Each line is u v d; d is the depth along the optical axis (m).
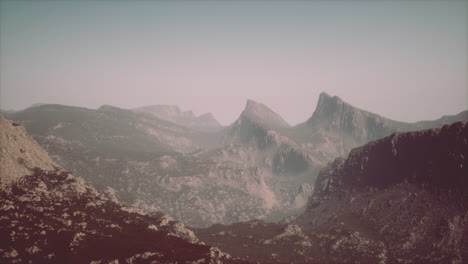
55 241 182.75
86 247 184.38
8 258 160.88
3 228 180.62
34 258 165.25
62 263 166.00
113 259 175.25
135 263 176.88
